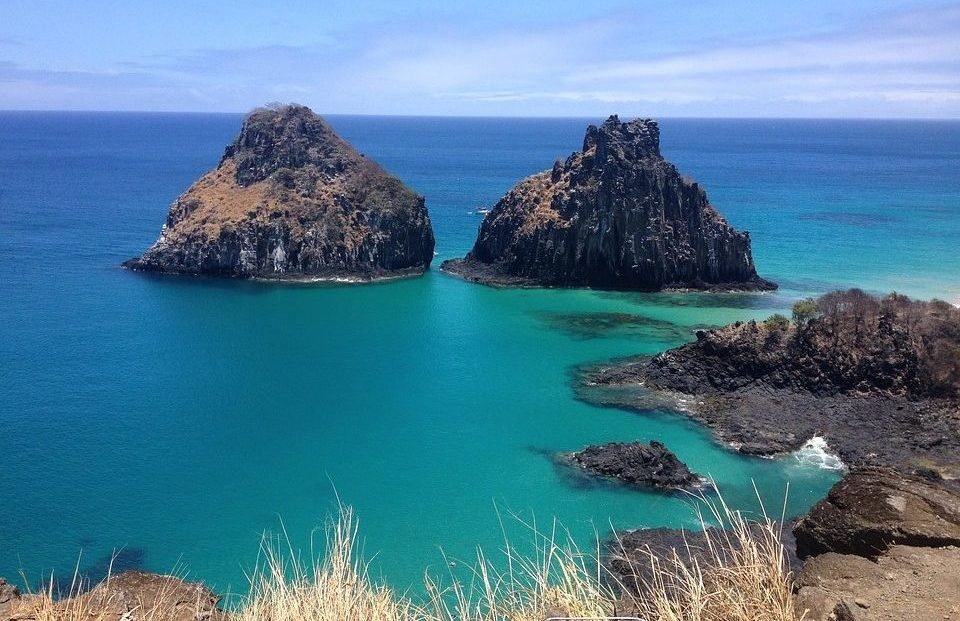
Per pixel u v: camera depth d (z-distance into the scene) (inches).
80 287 4606.3
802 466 2242.9
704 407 2706.7
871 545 816.3
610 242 4815.5
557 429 2541.8
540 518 1913.1
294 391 2920.8
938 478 2126.0
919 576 676.7
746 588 535.5
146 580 747.4
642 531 1775.3
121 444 2384.4
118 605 681.6
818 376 2701.8
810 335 2785.4
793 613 537.0
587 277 4891.7
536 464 2263.8
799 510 1953.7
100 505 1982.0
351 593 583.5
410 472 2207.2
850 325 2773.1
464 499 2032.5
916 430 2412.6
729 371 2832.2
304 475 2183.8
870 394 2620.6
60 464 2226.9
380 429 2544.3
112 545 1785.2
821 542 860.6
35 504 1980.8
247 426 2559.1
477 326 3922.2
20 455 2283.5
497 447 2390.5
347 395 2881.4
